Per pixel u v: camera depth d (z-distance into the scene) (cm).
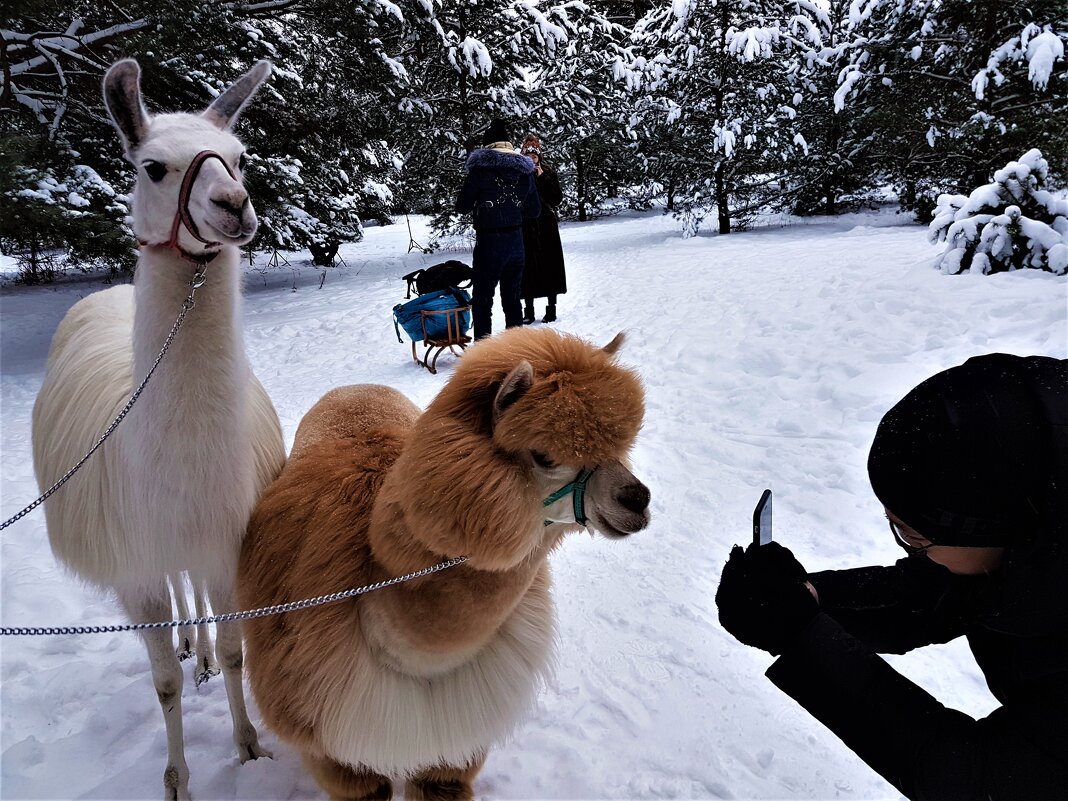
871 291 711
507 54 1712
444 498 157
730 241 1402
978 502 100
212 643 316
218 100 243
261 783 244
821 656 121
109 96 210
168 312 202
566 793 233
